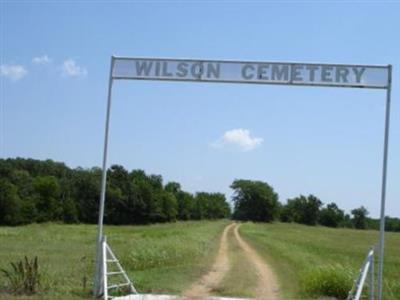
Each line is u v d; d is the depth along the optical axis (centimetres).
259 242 5716
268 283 2203
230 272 2561
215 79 1438
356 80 1399
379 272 1338
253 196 18538
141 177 13350
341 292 1778
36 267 1492
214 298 1508
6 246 4169
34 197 10719
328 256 3894
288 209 18962
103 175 1434
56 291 1476
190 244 3772
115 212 12044
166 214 13525
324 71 1412
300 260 3109
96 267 1404
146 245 3272
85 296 1424
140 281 1834
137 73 1448
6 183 9962
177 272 2348
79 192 11700
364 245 6681
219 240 6031
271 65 1427
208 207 18475
